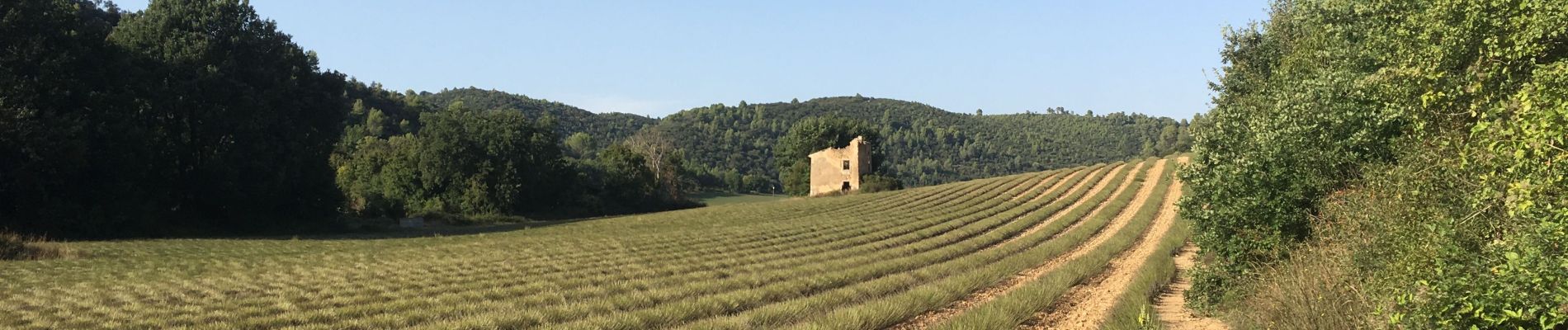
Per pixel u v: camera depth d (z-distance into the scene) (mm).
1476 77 11109
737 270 26891
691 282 23281
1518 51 9992
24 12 38875
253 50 51375
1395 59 14539
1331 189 15398
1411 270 10016
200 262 29641
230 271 27062
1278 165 15977
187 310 17984
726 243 38656
